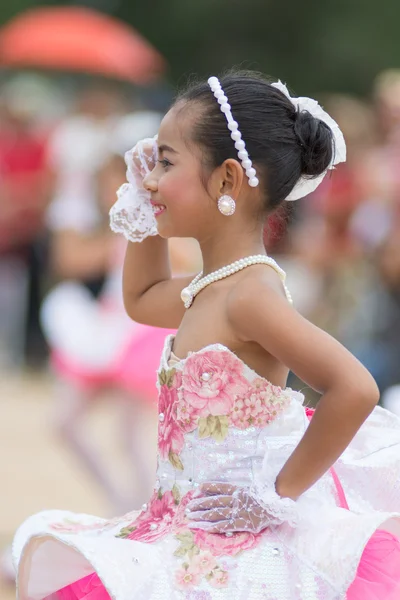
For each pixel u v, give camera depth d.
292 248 18.39
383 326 15.53
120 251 13.79
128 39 28.97
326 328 17.42
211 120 7.01
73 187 16.41
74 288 14.11
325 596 6.55
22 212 24.16
